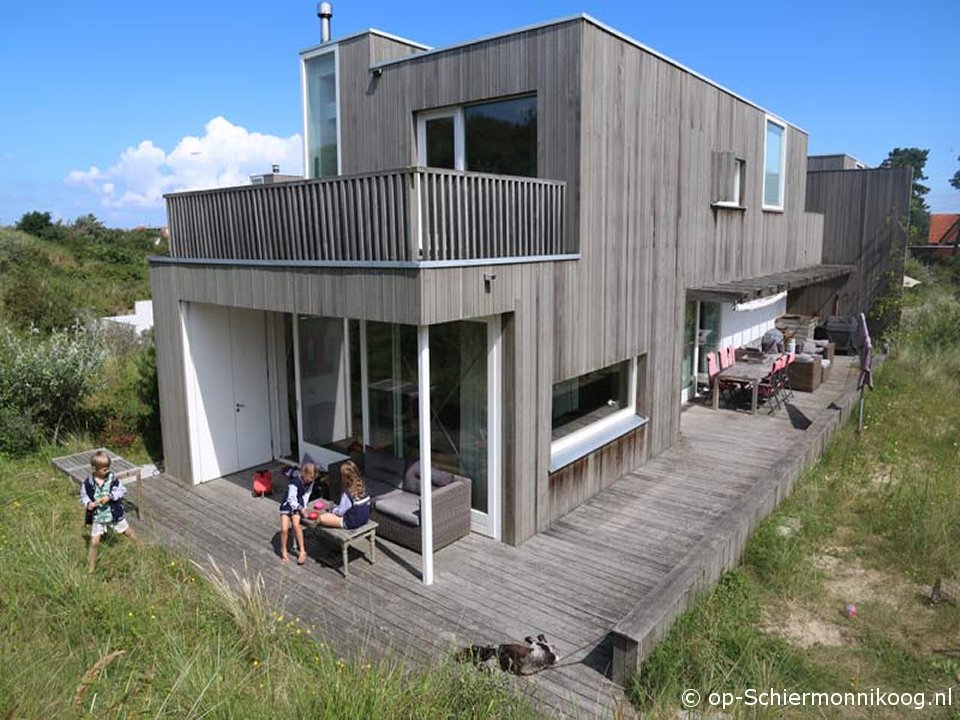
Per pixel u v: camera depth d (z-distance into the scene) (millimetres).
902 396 13320
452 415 7277
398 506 6914
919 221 55312
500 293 6328
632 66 7980
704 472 9078
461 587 6145
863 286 17875
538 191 6895
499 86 7590
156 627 5105
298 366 8727
